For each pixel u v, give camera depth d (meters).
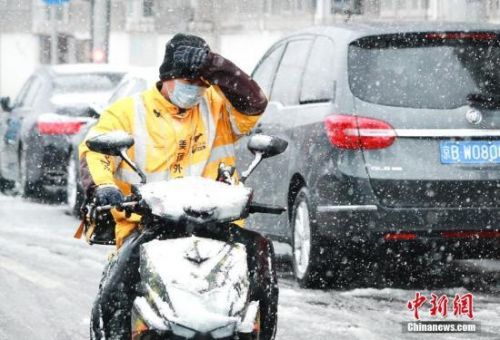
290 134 20.91
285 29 86.06
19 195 38.56
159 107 11.97
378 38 19.52
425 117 19.17
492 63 19.61
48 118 33.78
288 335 16.17
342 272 20.56
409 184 19.00
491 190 19.19
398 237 18.98
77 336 16.27
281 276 21.62
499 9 56.34
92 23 56.47
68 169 32.62
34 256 23.73
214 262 10.45
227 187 11.14
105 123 11.95
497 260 23.47
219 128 12.25
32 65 94.19
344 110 19.31
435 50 19.58
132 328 10.66
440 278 21.30
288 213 21.05
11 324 17.05
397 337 16.05
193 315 10.05
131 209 11.23
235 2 87.88
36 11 94.00
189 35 11.84
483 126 19.25
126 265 11.24
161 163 11.99
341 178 19.12
